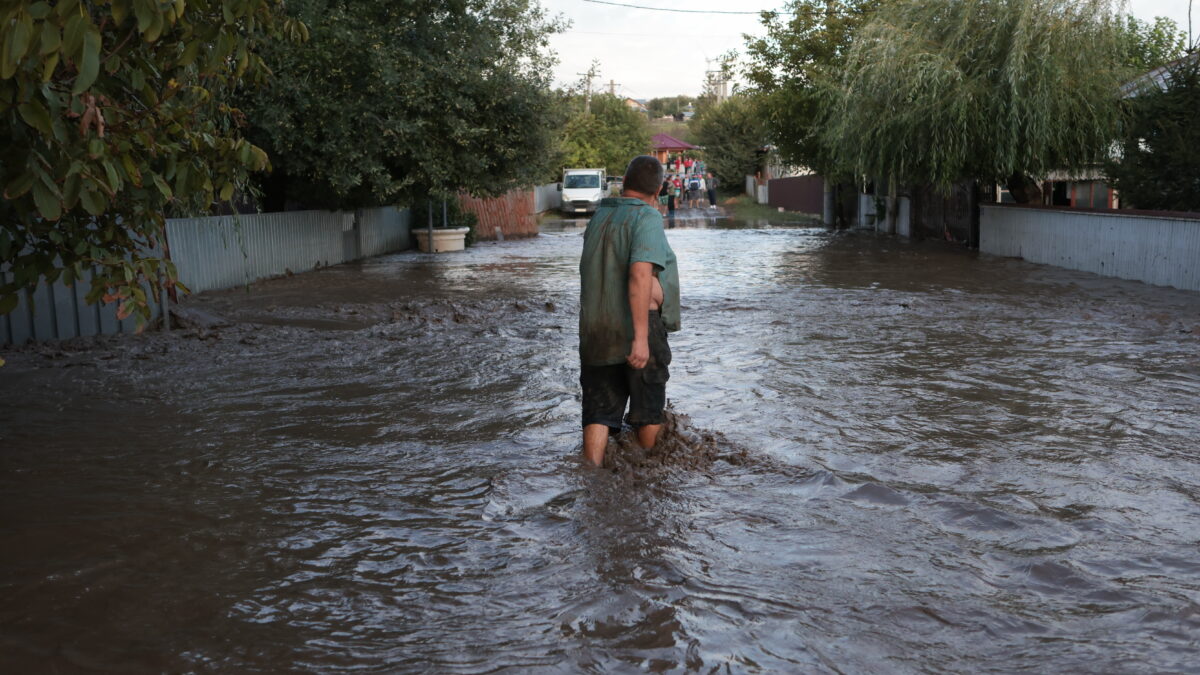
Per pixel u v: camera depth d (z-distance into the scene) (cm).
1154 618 327
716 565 375
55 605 341
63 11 300
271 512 447
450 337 1004
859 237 2867
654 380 512
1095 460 532
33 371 814
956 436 585
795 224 3669
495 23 2198
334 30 1798
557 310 1230
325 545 403
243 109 1755
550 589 353
